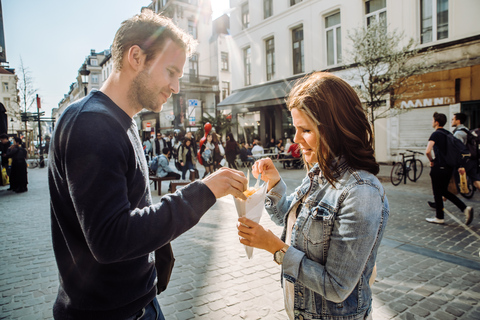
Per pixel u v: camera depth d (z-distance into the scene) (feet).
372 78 29.30
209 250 13.21
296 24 50.39
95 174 2.88
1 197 27.63
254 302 9.12
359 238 3.21
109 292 3.43
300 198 4.10
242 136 66.33
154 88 3.70
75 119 3.08
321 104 3.58
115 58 3.69
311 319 3.68
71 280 3.41
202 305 9.00
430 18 35.53
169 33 3.70
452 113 34.19
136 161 3.56
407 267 11.21
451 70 33.91
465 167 20.08
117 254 2.86
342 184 3.52
